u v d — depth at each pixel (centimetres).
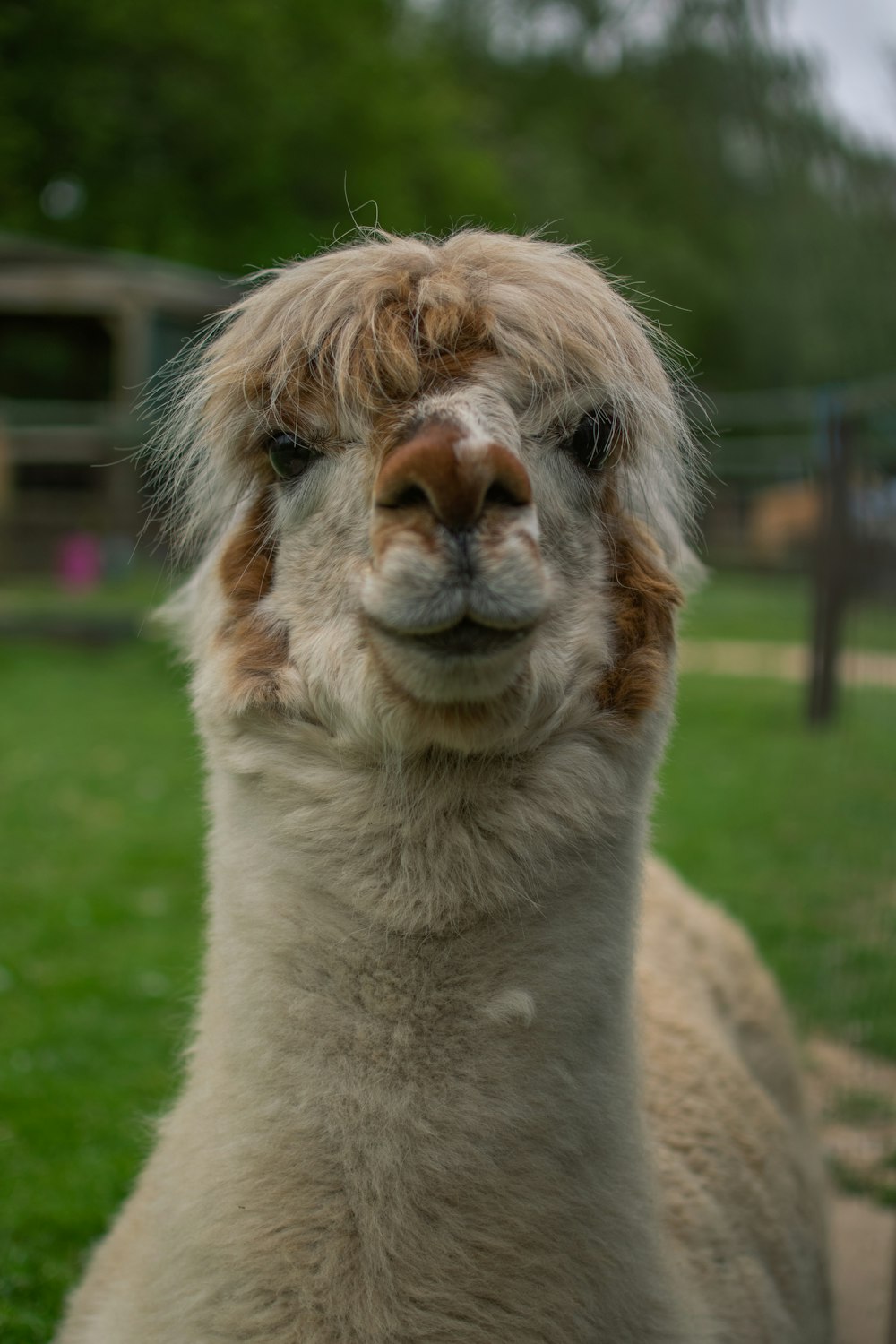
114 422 2039
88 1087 536
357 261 270
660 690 267
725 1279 309
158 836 908
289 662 259
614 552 274
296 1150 240
